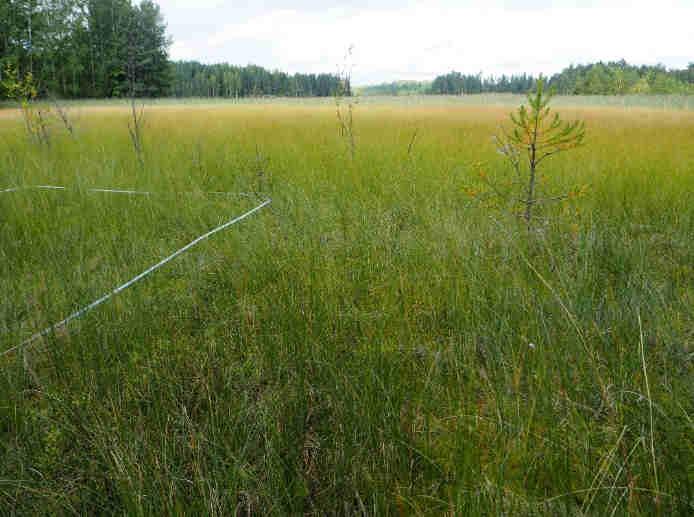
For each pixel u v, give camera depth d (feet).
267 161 24.53
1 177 22.90
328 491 5.38
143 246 13.48
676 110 75.56
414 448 5.53
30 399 7.34
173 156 28.43
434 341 8.45
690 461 5.17
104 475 5.42
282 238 12.82
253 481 5.37
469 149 29.60
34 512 5.13
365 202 17.40
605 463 4.96
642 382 6.64
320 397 6.87
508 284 9.71
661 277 10.94
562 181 20.27
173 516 4.80
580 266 10.87
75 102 128.67
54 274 11.22
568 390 6.44
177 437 6.08
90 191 19.67
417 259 11.23
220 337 8.75
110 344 8.20
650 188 19.08
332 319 8.75
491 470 5.32
